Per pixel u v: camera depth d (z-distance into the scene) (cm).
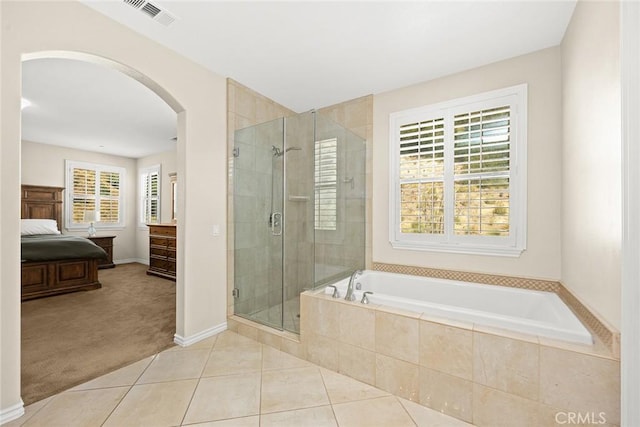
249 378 202
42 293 392
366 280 293
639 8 112
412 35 219
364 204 328
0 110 153
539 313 215
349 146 308
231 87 289
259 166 295
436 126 285
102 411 167
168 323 299
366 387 195
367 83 298
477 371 163
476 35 218
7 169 155
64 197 594
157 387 190
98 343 253
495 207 255
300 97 334
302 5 188
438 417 168
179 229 253
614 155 133
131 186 699
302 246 268
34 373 204
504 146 251
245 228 302
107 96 342
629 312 118
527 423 151
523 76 243
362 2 185
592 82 159
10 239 157
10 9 157
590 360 137
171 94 238
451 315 181
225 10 193
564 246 218
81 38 185
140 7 190
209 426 157
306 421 161
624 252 119
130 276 535
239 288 299
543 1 182
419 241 293
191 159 253
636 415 117
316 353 222
